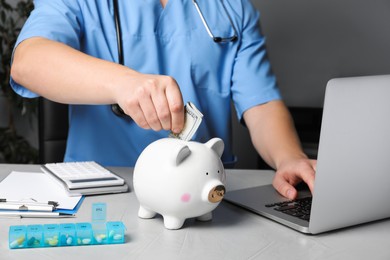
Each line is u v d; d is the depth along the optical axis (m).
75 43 1.09
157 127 0.73
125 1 1.19
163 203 0.67
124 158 1.22
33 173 0.93
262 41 1.33
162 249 0.62
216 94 1.26
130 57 1.19
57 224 0.64
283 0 2.59
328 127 0.63
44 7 1.12
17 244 0.60
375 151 0.68
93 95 0.82
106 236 0.63
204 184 0.67
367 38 2.56
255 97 1.24
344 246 0.65
